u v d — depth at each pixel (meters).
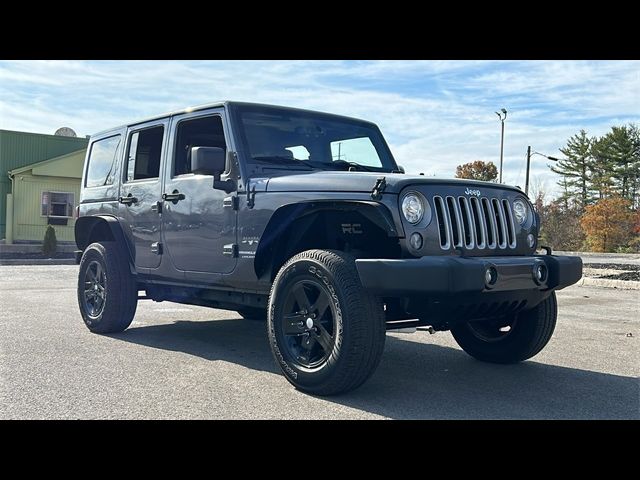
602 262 21.50
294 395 4.05
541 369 5.02
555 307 4.92
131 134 6.27
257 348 5.66
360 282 3.86
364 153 5.71
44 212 27.23
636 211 42.72
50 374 4.52
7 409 3.68
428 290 3.67
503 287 3.91
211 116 5.22
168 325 7.02
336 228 4.57
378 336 3.84
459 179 4.25
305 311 4.12
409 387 4.36
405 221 3.87
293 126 5.32
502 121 29.39
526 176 30.78
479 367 5.08
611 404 4.01
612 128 55.41
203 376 4.53
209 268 5.04
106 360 5.04
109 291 6.12
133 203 6.00
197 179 5.17
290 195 4.35
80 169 27.77
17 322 6.96
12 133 27.95
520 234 4.49
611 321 7.95
